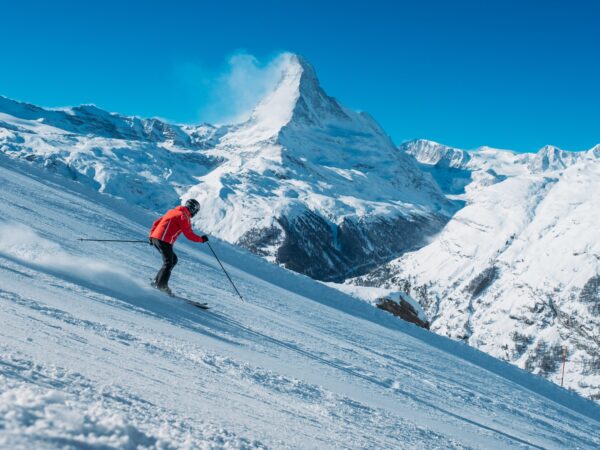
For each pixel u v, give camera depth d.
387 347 14.67
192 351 4.83
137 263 12.85
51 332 3.41
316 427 3.38
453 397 9.62
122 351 3.72
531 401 14.05
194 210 9.57
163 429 1.64
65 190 25.88
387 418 4.96
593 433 12.37
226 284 16.19
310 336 10.98
